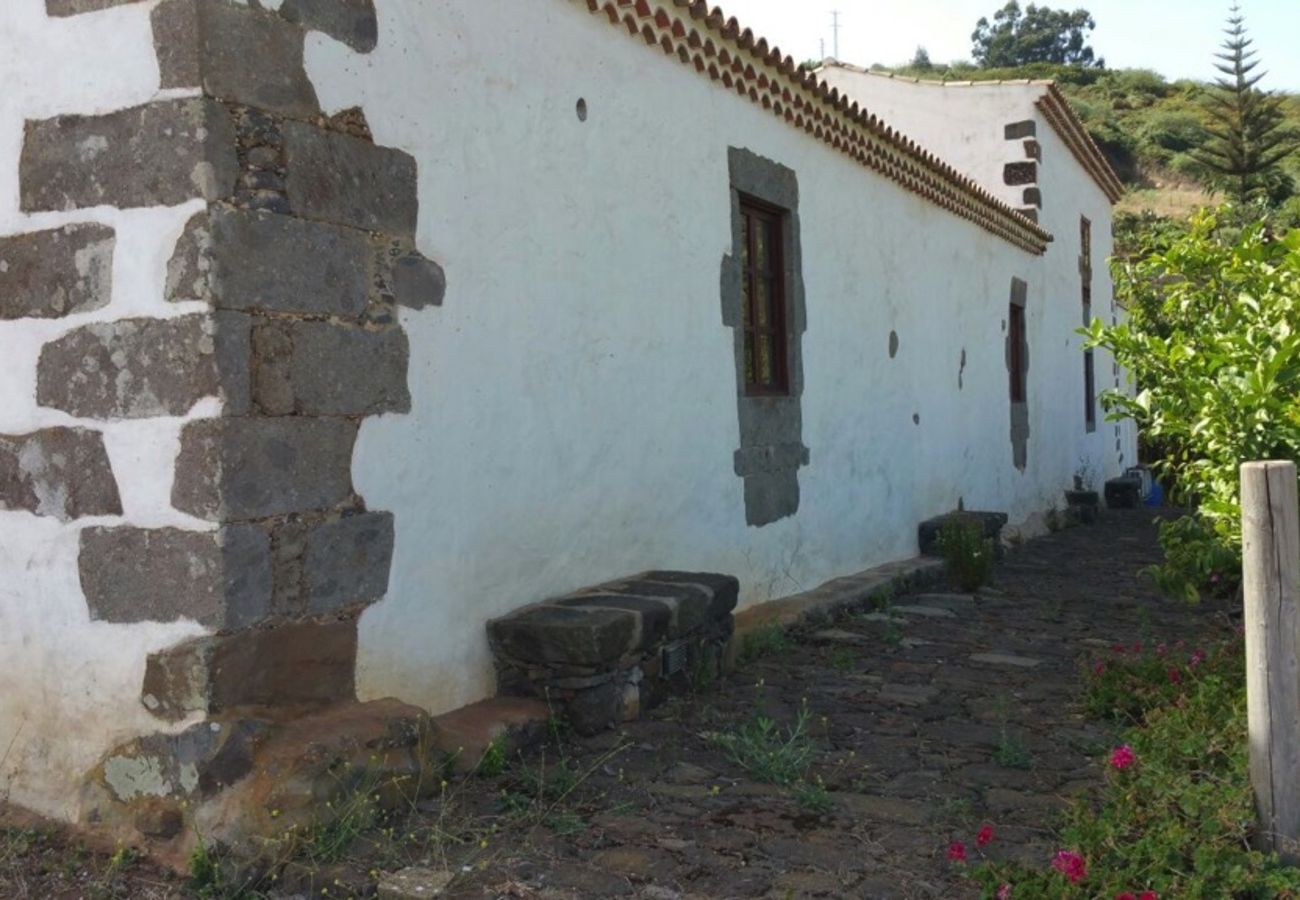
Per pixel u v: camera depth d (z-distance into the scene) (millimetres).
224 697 3521
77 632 3744
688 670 5375
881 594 7969
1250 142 35062
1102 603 8180
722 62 6566
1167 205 43656
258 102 3678
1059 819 3686
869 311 8891
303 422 3797
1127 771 3646
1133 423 21734
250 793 3412
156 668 3572
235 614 3545
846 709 5176
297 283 3779
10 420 3875
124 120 3613
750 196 7133
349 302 3992
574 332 5332
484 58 4750
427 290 4375
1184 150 51406
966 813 3824
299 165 3803
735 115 6918
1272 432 4887
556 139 5230
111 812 3594
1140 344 5371
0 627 3910
